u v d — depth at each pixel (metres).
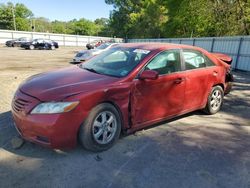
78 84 3.57
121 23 65.75
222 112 5.86
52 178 3.03
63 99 3.25
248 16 22.97
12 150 3.62
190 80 4.76
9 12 78.19
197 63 5.07
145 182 3.03
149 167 3.35
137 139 4.16
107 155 3.60
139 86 3.93
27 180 2.98
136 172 3.22
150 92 4.09
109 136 3.75
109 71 4.14
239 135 4.54
